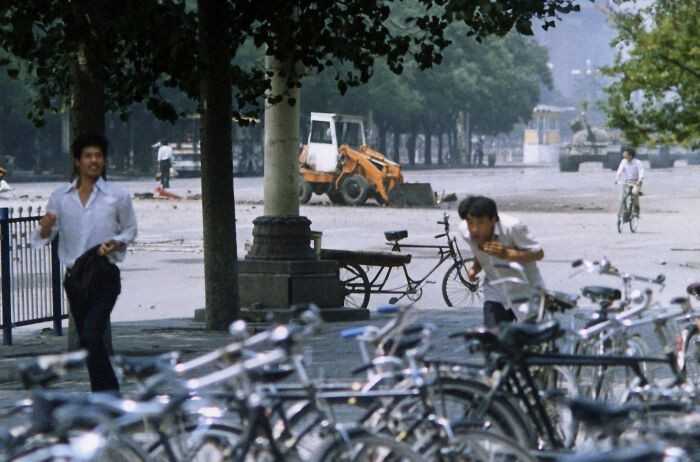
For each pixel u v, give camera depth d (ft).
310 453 34.30
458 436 35.22
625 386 44.29
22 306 91.66
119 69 86.48
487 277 52.80
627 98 110.22
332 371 68.49
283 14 87.71
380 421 35.60
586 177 460.55
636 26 110.11
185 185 372.79
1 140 468.75
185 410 33.60
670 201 281.74
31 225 91.91
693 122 108.58
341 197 272.72
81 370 73.41
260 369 34.30
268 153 104.73
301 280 101.81
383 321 102.06
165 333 91.71
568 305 47.60
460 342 82.99
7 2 78.33
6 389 66.95
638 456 25.12
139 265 145.18
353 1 87.81
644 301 45.09
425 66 89.71
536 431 39.81
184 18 81.46
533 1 84.33
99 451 29.94
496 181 420.77
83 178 56.90
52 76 91.40
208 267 92.68
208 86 89.66
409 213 239.30
